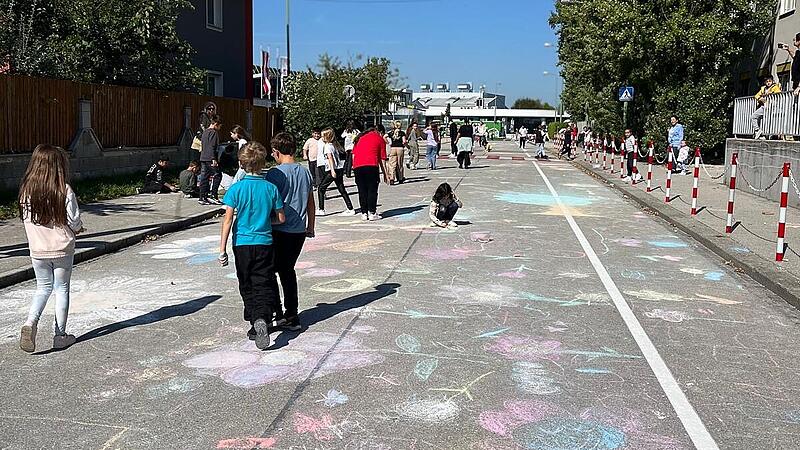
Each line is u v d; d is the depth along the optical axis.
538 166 31.00
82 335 6.51
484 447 4.27
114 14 20.61
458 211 15.14
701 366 5.73
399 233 12.20
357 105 33.69
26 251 9.85
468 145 28.66
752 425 4.62
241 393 5.09
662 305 7.64
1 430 4.50
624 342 6.32
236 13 31.31
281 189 6.44
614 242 11.59
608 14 28.59
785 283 8.22
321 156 15.41
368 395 5.05
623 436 4.43
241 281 6.16
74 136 17.42
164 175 19.73
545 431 4.49
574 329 6.69
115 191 16.70
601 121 34.72
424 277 8.84
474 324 6.81
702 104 28.47
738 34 27.39
